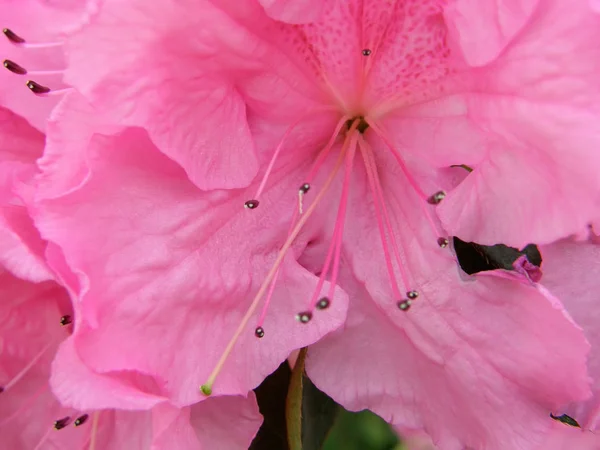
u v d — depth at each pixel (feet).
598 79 0.36
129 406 0.36
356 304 0.44
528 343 0.40
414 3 0.41
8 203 0.41
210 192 0.41
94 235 0.38
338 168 0.45
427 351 0.42
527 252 0.43
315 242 0.44
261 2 0.39
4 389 0.43
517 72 0.38
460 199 0.40
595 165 0.37
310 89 0.43
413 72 0.43
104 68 0.37
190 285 0.40
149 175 0.40
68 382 0.36
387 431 0.58
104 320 0.38
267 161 0.43
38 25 0.42
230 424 0.43
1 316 0.43
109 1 0.37
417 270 0.43
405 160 0.44
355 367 0.44
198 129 0.40
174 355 0.40
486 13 0.38
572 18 0.36
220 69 0.40
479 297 0.41
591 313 0.41
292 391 0.44
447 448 0.43
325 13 0.42
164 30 0.38
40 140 0.43
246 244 0.42
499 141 0.40
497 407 0.41
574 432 0.41
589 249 0.41
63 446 0.43
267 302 0.41
